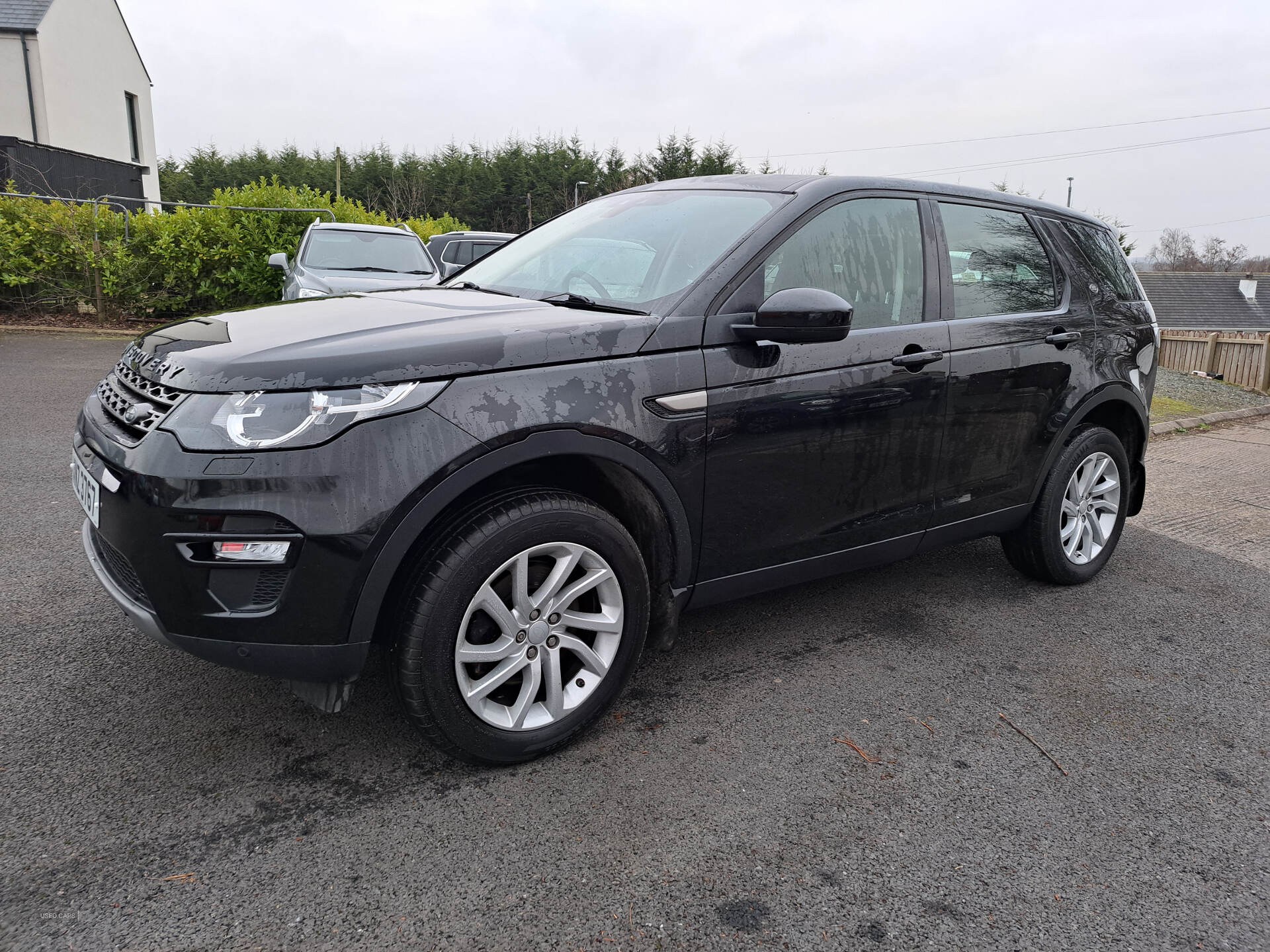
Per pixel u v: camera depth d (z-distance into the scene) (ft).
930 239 10.56
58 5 65.41
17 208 40.32
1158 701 9.74
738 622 11.33
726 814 7.25
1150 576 13.99
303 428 6.55
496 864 6.51
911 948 5.90
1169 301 174.91
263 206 44.29
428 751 7.97
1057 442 12.04
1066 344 11.84
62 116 66.23
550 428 7.31
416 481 6.75
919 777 7.97
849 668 10.12
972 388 10.56
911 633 11.23
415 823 6.94
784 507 9.16
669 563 8.61
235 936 5.68
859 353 9.42
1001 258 11.49
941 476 10.60
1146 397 13.53
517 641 7.57
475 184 175.52
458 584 7.07
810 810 7.38
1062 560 12.67
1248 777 8.29
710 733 8.55
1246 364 44.98
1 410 22.00
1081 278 12.54
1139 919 6.30
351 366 6.76
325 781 7.43
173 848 6.49
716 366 8.39
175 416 6.72
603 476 8.38
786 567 9.49
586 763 7.94
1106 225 13.84
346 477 6.57
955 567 13.96
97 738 7.89
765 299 8.80
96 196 57.88
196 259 42.16
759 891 6.35
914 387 9.92
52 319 41.45
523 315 8.24
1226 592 13.42
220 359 6.94
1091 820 7.47
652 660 10.11
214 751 7.78
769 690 9.49
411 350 6.98
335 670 6.91
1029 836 7.19
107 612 10.52
